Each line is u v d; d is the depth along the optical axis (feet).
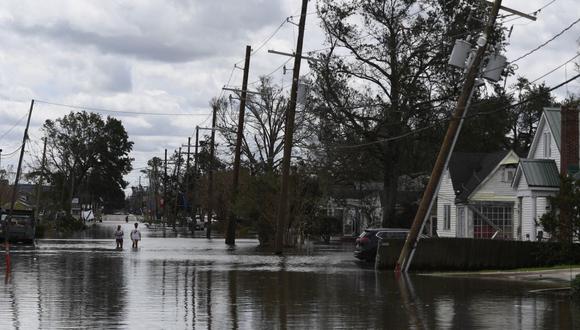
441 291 69.05
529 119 276.21
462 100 88.94
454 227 178.91
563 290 69.51
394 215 183.73
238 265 104.42
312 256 131.75
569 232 95.09
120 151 442.50
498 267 102.42
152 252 138.72
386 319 49.24
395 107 172.65
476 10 156.15
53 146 393.50
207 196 273.13
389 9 170.60
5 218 164.45
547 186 138.62
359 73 176.14
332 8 171.94
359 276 86.89
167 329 44.21
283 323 47.09
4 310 52.26
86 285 71.82
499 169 169.89
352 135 179.73
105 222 509.35
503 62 88.07
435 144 184.24
